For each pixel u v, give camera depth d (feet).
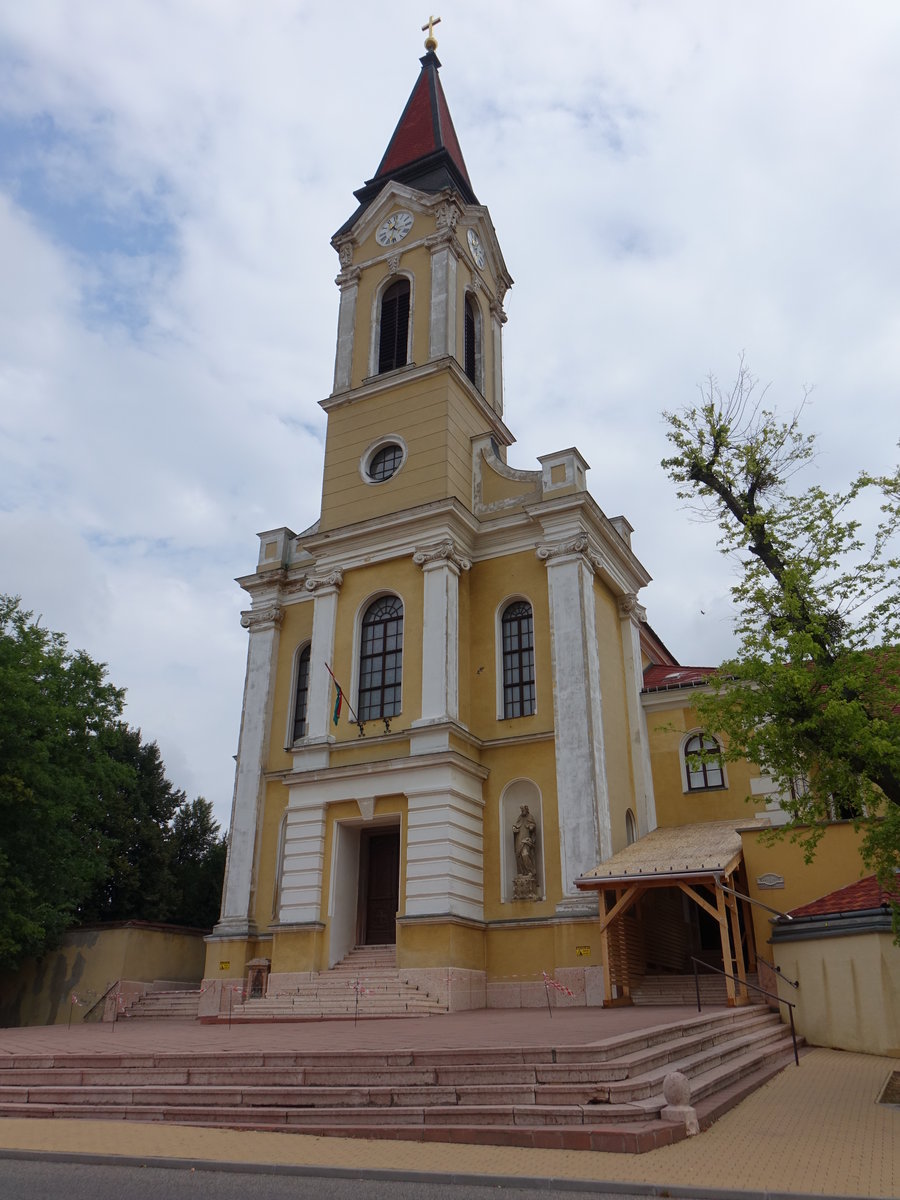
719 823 98.27
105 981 107.14
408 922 85.51
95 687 122.52
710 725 53.47
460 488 107.45
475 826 91.76
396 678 99.60
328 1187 29.07
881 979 60.75
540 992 83.92
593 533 103.55
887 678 50.90
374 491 109.29
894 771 49.55
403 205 124.36
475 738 94.73
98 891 152.46
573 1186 28.66
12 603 118.73
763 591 54.03
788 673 50.19
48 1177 30.86
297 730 109.60
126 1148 34.91
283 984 89.15
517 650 99.71
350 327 121.90
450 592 98.43
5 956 105.60
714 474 60.13
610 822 90.22
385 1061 41.88
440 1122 36.76
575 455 102.06
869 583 52.49
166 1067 46.50
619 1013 66.59
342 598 105.40
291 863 93.76
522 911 88.48
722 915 71.15
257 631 114.83
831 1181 28.99
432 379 110.83
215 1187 29.14
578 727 90.74
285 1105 40.70
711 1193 27.78
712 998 78.28
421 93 142.41
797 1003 67.00
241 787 107.24
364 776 93.04
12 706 105.19
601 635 101.14
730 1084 44.93
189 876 164.86
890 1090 46.19
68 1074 47.70
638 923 88.22
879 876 52.21
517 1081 38.58
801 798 53.11
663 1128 34.06
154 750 170.71
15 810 106.11
